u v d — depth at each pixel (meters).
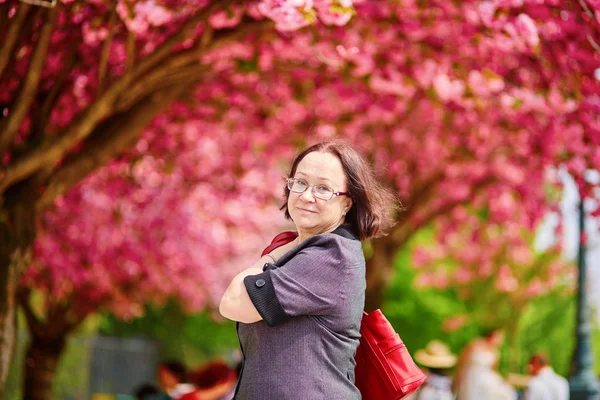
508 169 14.05
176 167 14.80
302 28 8.37
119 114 8.87
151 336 30.56
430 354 13.27
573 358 12.67
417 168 14.55
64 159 9.47
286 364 3.34
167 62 8.08
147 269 16.56
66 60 8.52
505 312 27.48
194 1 7.88
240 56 8.84
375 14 8.59
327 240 3.44
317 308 3.36
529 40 7.34
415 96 11.64
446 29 8.75
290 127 13.46
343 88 11.22
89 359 24.22
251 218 18.03
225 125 13.20
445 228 17.59
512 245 19.11
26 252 8.28
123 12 7.25
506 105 9.70
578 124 9.24
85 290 15.34
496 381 11.00
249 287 3.33
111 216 15.55
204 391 9.08
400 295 27.67
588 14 6.84
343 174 3.59
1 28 7.53
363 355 3.75
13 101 7.91
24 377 14.74
